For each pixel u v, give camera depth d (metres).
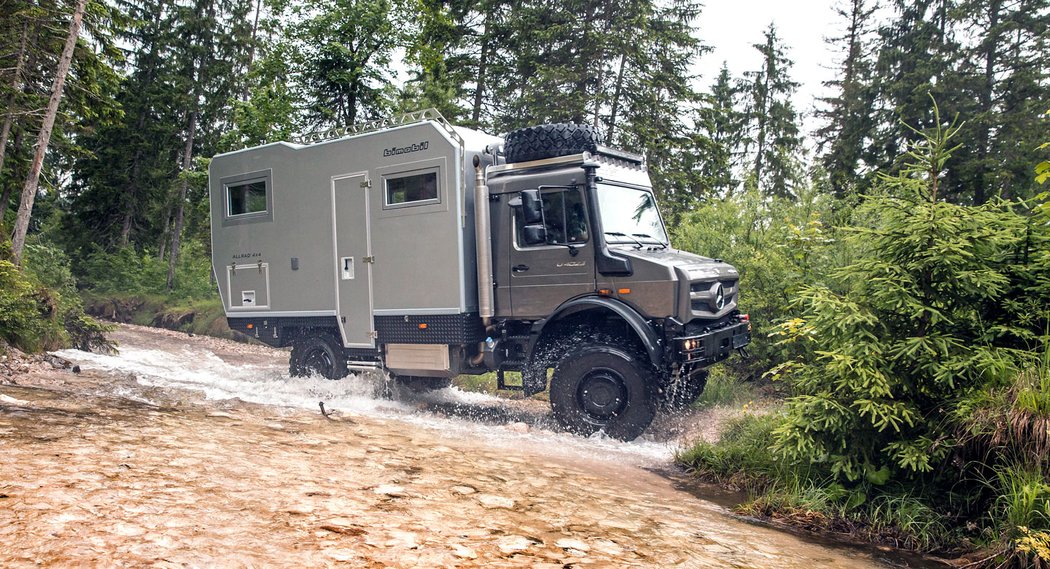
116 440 5.34
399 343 8.66
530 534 3.91
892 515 4.75
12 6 14.70
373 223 8.78
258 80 20.42
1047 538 3.74
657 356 6.90
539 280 7.78
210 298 25.52
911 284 5.03
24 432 5.36
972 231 5.00
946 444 4.64
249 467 4.83
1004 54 20.69
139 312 25.33
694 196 21.55
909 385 4.99
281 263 9.84
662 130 21.45
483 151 8.41
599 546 3.82
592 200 7.46
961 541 4.43
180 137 30.20
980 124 19.45
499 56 22.44
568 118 20.78
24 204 13.77
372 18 17.95
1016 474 4.18
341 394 9.43
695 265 7.39
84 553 3.02
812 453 5.08
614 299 7.33
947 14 21.72
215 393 8.77
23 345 10.37
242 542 3.32
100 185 29.52
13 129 16.20
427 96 21.09
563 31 20.59
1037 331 5.01
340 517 3.84
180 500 3.89
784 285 9.09
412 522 3.88
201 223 29.31
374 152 8.74
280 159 9.81
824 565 3.97
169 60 30.17
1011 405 4.39
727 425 6.86
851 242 5.71
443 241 8.14
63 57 14.19
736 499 5.45
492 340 8.09
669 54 21.62
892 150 21.97
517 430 7.46
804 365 5.60
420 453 5.95
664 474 6.07
